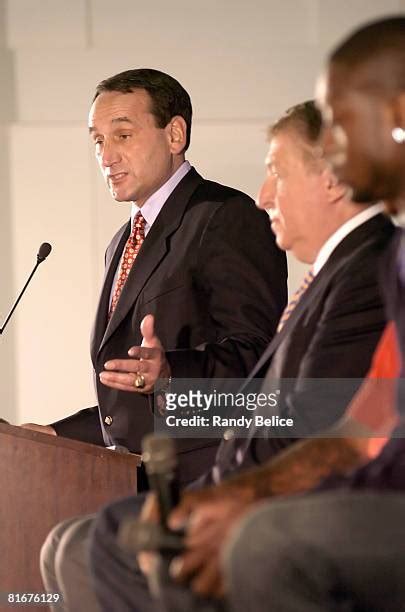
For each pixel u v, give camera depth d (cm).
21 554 855
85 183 1630
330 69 488
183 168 1084
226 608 468
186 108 1092
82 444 873
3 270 1619
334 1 1614
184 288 1016
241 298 1000
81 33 1628
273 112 1617
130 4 1625
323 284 724
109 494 880
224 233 1023
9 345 1612
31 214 1625
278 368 725
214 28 1620
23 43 1633
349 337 700
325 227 734
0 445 854
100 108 1082
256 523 445
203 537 469
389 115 476
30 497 860
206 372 930
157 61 1620
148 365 872
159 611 525
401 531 436
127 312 1030
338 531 437
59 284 1622
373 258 712
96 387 1039
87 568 675
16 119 1631
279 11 1620
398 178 480
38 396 1612
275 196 745
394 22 485
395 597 440
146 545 468
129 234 1091
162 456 485
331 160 493
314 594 439
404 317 488
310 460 541
